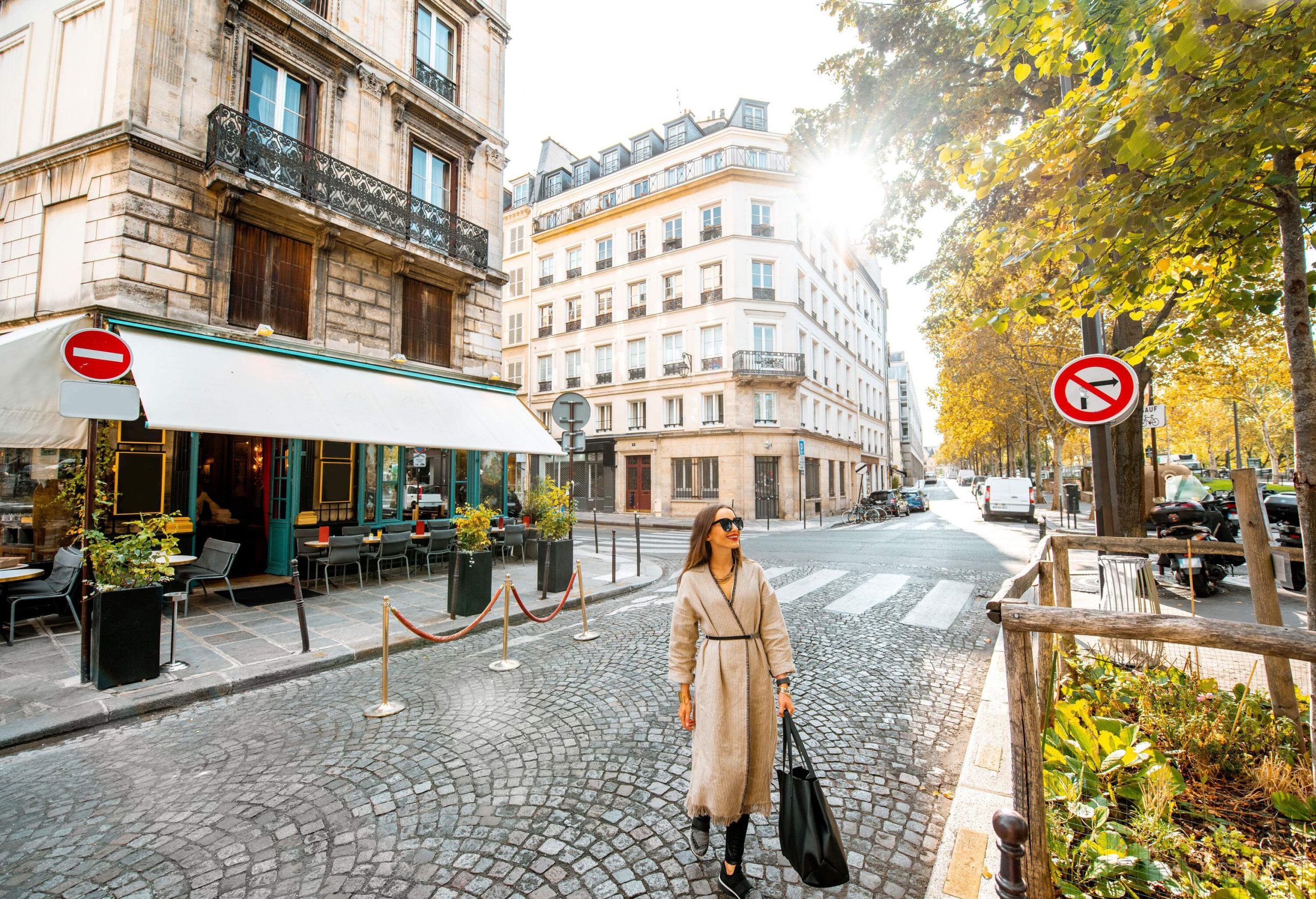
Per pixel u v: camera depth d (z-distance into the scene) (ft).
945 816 9.61
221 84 28.94
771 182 84.43
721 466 81.82
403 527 33.73
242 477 33.01
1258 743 10.06
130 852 8.93
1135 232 10.25
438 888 8.03
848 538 55.47
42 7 28.81
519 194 114.62
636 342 92.22
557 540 28.63
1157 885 7.27
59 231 26.84
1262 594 11.15
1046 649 10.33
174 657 17.74
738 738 7.70
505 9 46.98
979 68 30.60
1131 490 27.40
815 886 6.93
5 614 21.67
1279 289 12.76
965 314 46.91
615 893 7.84
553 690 15.52
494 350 44.50
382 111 36.94
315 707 14.71
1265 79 7.91
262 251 30.40
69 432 23.16
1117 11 9.46
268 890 8.06
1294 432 9.37
